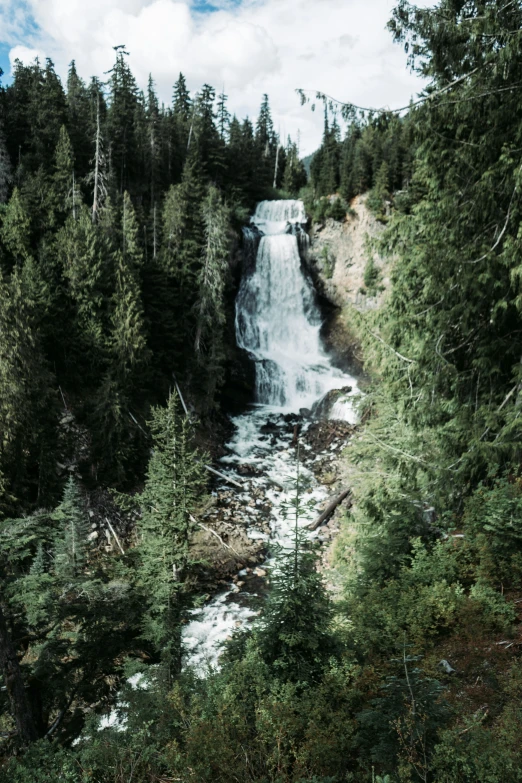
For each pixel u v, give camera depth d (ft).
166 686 30.68
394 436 53.21
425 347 44.45
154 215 128.26
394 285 49.14
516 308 39.29
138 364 105.50
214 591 73.67
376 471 54.85
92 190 135.54
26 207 108.27
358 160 177.88
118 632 45.47
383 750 17.29
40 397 83.61
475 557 35.42
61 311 99.66
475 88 38.50
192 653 54.24
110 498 92.17
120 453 94.22
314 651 25.39
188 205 131.64
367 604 33.37
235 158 189.47
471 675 24.20
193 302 130.11
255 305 169.89
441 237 43.01
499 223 40.01
